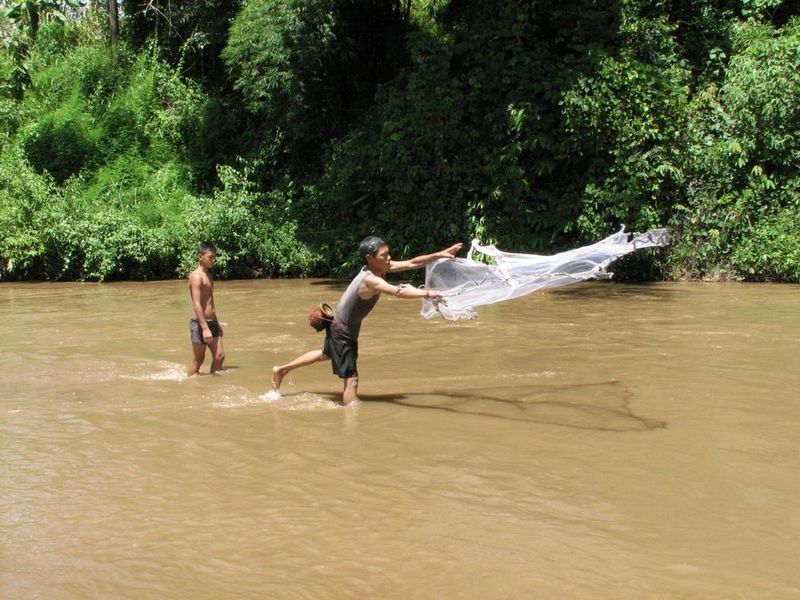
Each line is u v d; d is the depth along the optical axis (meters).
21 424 5.83
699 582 3.30
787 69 15.27
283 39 16.98
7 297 14.77
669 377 7.12
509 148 16.33
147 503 4.26
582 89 15.64
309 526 3.92
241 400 6.55
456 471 4.69
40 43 24.05
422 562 3.51
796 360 7.80
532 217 16.31
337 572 3.42
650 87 15.91
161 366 8.01
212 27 21.23
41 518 4.07
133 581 3.37
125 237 17.83
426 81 17.03
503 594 3.21
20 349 9.00
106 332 10.26
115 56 22.84
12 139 21.88
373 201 18.41
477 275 6.71
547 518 3.98
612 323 10.42
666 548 3.62
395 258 17.33
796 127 15.48
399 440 5.33
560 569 3.42
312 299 13.71
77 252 18.11
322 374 7.61
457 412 6.05
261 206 19.05
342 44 18.69
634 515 4.00
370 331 10.02
